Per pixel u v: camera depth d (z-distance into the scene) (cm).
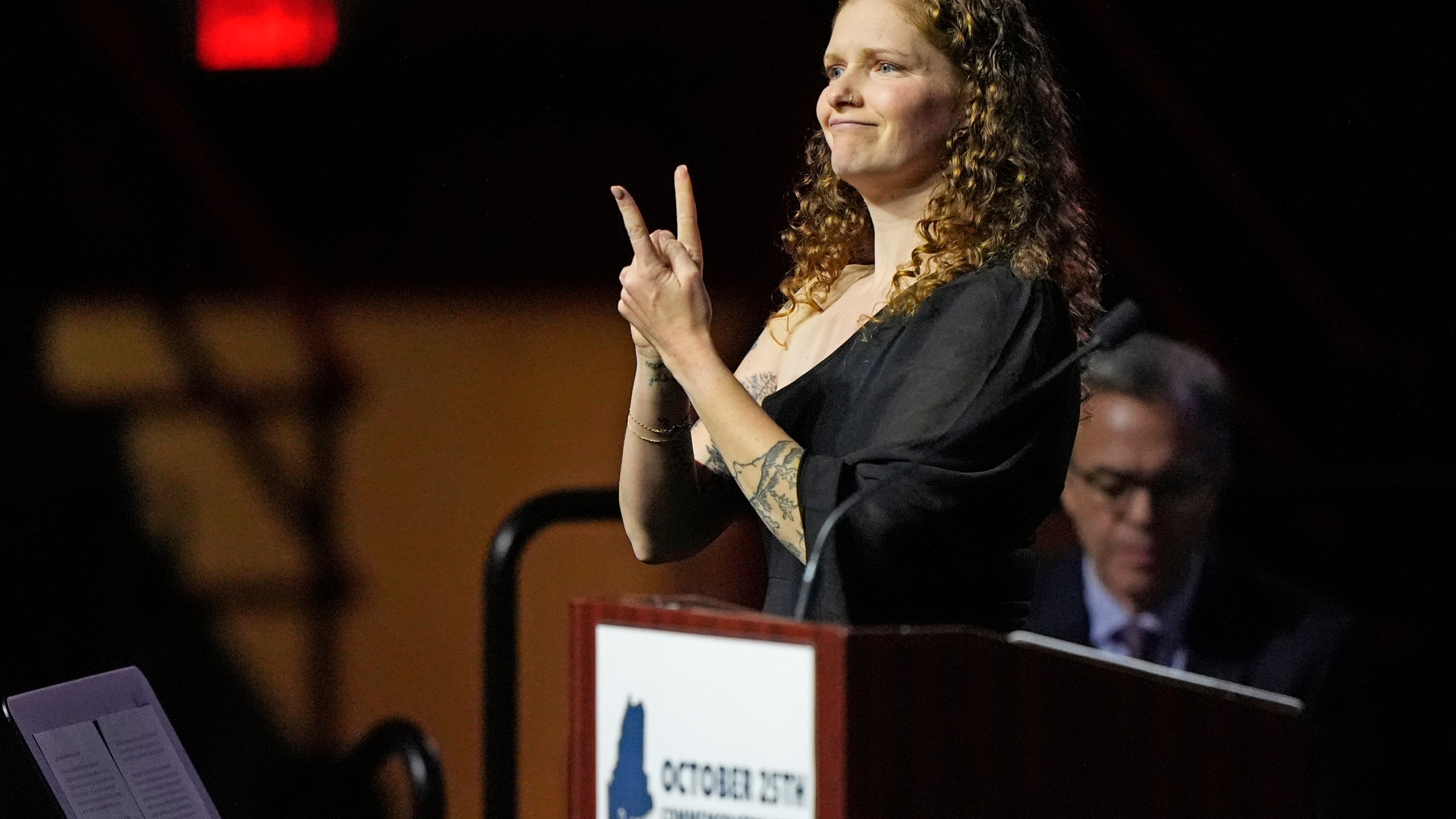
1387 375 1437
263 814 1631
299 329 1709
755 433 671
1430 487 993
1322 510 1112
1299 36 1442
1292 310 1464
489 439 1697
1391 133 1444
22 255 1709
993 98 721
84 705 736
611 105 1652
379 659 1677
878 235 756
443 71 1675
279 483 1697
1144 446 958
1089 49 1465
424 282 1702
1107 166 1478
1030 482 672
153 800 730
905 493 650
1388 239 1449
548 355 1692
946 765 472
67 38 1703
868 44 725
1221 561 980
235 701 1664
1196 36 1456
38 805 1134
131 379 1712
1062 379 683
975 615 676
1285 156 1460
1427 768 1054
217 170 1717
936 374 679
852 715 461
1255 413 1450
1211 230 1471
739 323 1598
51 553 1658
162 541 1678
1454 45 1418
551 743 1578
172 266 1720
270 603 1677
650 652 514
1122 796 491
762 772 481
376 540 1697
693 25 1609
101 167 1716
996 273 699
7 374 1695
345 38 1681
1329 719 955
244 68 1697
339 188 1711
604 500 881
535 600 1578
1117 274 1474
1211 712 501
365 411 1708
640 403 747
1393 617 1111
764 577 1550
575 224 1677
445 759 1659
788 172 1597
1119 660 495
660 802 509
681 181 723
